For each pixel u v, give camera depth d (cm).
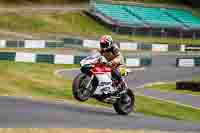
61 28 11844
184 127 2338
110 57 2603
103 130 1708
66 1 13812
